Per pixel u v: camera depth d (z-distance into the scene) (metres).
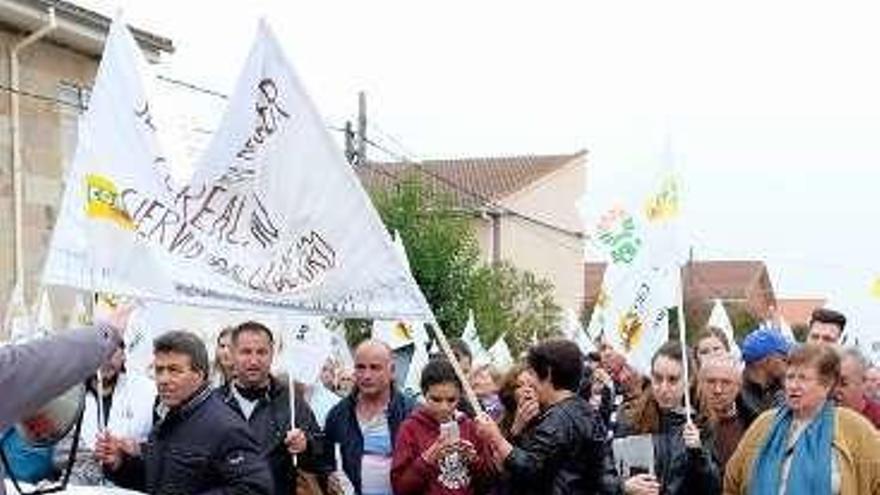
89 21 18.33
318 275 5.62
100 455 6.08
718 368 7.04
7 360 2.93
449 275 28.39
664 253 7.88
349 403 7.39
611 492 6.32
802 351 5.79
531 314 34.44
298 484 7.09
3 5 16.73
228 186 5.62
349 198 5.60
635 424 7.07
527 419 6.43
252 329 7.07
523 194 46.41
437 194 32.53
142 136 5.64
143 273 5.54
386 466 7.21
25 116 17.88
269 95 5.62
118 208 5.62
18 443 3.99
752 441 5.98
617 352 8.71
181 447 5.56
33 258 17.91
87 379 3.42
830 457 5.66
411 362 12.82
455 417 6.88
